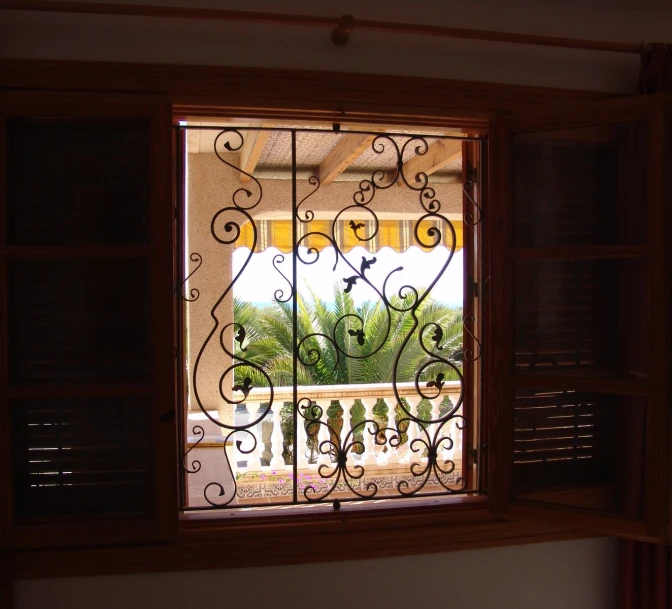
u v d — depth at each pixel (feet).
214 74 6.34
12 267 6.11
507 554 7.26
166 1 6.33
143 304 6.28
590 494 6.85
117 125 6.21
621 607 7.34
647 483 6.39
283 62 6.50
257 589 6.75
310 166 16.25
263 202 17.24
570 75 7.18
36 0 5.79
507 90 6.98
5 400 5.96
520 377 6.79
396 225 19.48
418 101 6.75
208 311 16.47
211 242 16.69
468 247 7.94
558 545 7.38
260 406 15.46
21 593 6.33
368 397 15.51
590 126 6.62
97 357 6.24
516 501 6.89
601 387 6.50
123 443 6.31
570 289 6.89
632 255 6.36
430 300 19.84
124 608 6.50
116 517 6.27
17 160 6.11
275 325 19.45
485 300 7.39
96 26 6.19
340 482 14.98
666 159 6.22
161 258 6.09
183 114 6.65
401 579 7.03
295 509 7.02
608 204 6.75
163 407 6.15
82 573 6.35
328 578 6.88
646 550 7.07
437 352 19.53
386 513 6.95
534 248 6.69
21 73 6.08
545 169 6.86
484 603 7.23
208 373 16.24
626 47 6.79
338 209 17.88
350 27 6.23
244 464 15.11
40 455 6.22
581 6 7.23
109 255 6.07
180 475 7.09
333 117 6.82
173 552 6.49
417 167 15.47
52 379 6.19
